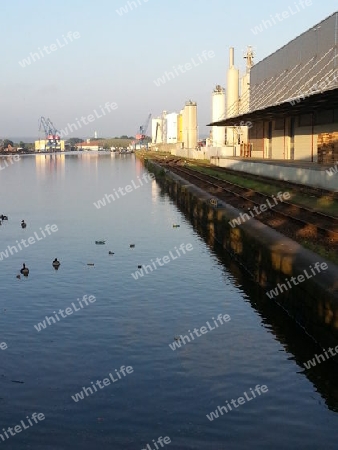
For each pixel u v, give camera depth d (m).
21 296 18.17
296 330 14.48
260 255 18.45
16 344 13.82
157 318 15.76
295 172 37.41
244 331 14.58
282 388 11.24
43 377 11.89
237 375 11.87
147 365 12.45
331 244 18.19
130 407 10.51
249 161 52.00
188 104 130.38
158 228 32.19
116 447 9.20
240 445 9.18
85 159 154.50
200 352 13.13
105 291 18.62
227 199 34.78
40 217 37.38
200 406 10.52
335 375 11.70
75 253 25.00
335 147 38.22
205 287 19.00
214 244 26.89
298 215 25.16
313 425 9.80
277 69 59.28
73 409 10.47
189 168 69.50
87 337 14.27
